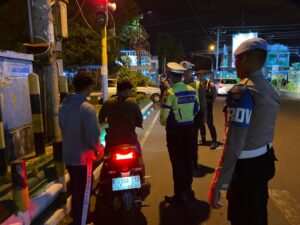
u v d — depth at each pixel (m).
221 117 14.42
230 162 2.28
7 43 10.27
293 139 9.26
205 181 5.56
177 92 4.44
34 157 5.46
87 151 3.56
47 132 6.52
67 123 3.50
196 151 6.13
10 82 5.21
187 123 4.55
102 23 9.98
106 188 4.08
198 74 8.00
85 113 3.46
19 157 5.43
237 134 2.24
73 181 3.64
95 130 3.47
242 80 2.41
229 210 2.56
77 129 3.48
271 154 2.44
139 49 27.64
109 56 15.68
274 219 4.08
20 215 3.09
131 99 4.41
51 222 3.71
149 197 4.84
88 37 14.05
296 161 6.80
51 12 5.15
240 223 2.46
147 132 10.32
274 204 4.55
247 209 2.40
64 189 4.19
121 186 3.68
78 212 3.63
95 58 14.88
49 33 5.18
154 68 41.12
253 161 2.35
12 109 5.25
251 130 2.32
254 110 2.28
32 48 5.02
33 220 3.67
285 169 6.21
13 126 5.29
